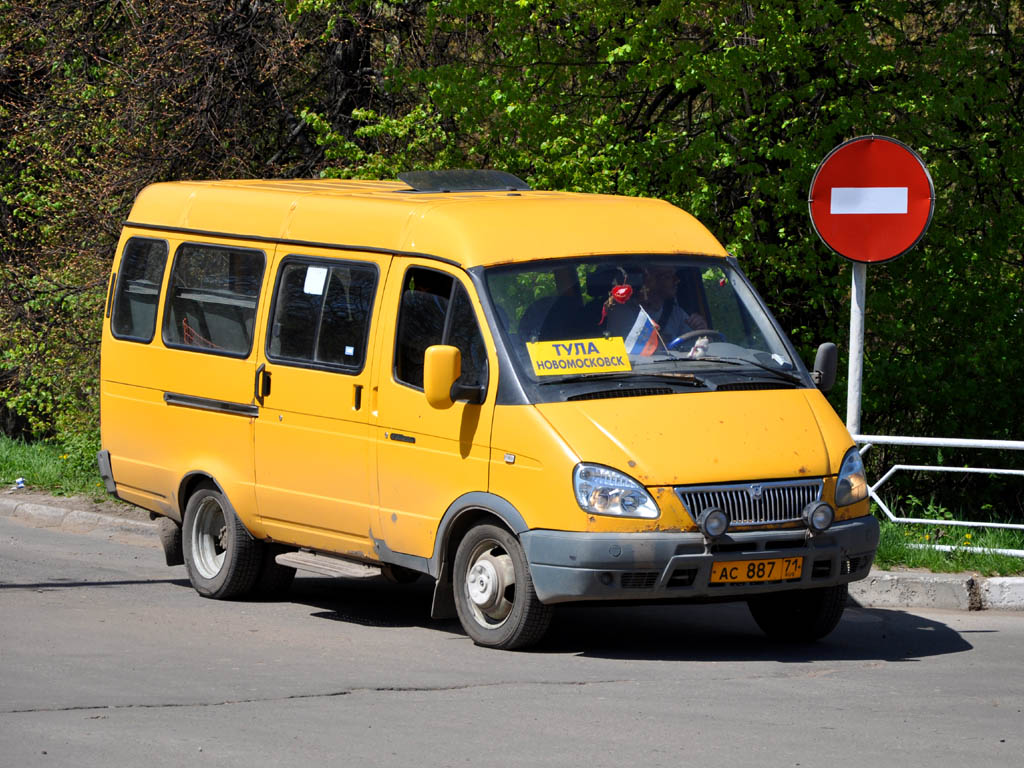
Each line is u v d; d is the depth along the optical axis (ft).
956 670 91.76
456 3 194.49
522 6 187.32
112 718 75.87
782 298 202.08
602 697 81.97
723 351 101.55
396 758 67.77
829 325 204.44
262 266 116.78
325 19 223.10
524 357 96.58
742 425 95.30
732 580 92.07
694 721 75.66
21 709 77.97
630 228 106.42
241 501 117.29
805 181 185.37
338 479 108.37
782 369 102.47
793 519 94.07
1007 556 121.70
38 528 164.76
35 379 241.55
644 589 91.09
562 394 95.04
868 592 120.16
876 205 126.21
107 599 119.55
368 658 94.79
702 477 91.66
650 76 184.85
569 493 91.56
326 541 110.73
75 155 222.28
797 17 186.91
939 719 76.48
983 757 68.44
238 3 221.46
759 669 91.81
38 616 109.70
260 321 115.65
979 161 197.16
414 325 103.24
